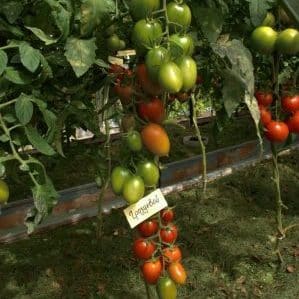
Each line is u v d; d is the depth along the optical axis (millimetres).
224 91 1544
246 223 4043
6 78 1326
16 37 1436
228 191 4688
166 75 1296
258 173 5066
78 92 1655
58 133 1568
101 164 2102
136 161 1593
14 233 3832
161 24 1403
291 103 2002
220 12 1476
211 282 3240
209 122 6699
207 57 1757
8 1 1392
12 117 1359
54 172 5031
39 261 3496
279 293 3125
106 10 1353
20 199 4379
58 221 4023
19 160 1326
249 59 1479
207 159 5188
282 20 1712
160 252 1780
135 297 3115
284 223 4016
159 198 1636
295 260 3451
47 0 1298
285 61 2281
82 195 4336
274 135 2012
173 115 5965
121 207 4355
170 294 1763
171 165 4887
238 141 6062
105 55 1677
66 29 1324
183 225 3998
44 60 1323
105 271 3387
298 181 4918
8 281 3262
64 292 3150
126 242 3756
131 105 1561
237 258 3512
